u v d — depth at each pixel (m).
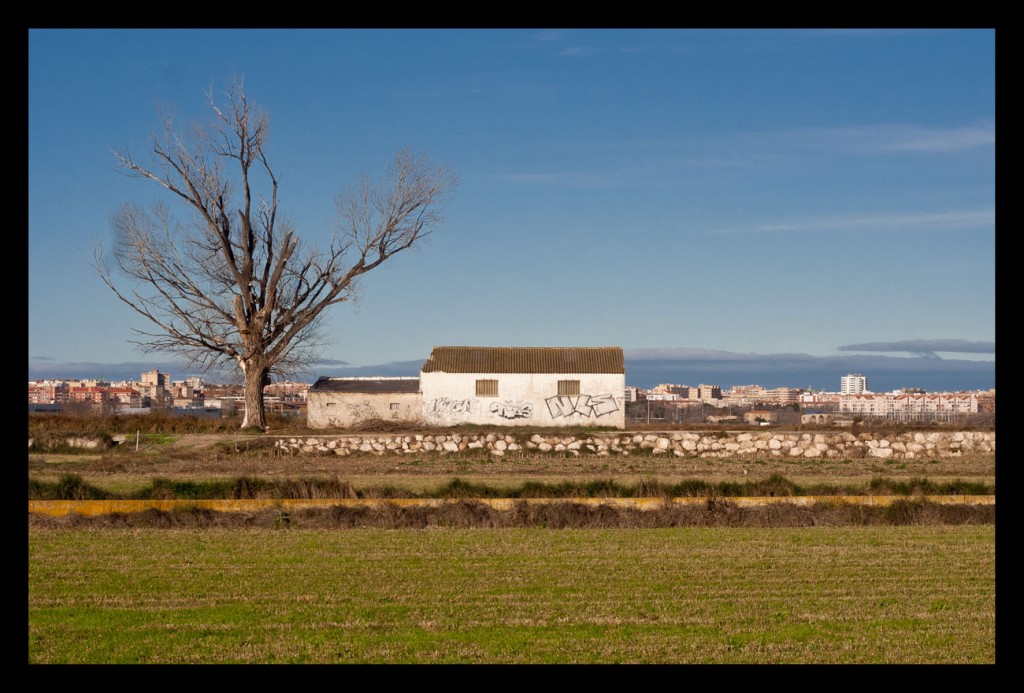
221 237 60.34
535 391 65.94
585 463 42.34
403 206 62.00
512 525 23.83
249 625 14.34
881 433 47.19
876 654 13.01
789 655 12.95
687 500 26.25
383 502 25.53
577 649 13.16
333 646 13.27
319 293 62.16
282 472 37.44
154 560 19.19
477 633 13.93
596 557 19.53
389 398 66.31
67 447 47.34
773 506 25.08
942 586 17.03
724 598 16.09
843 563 18.95
